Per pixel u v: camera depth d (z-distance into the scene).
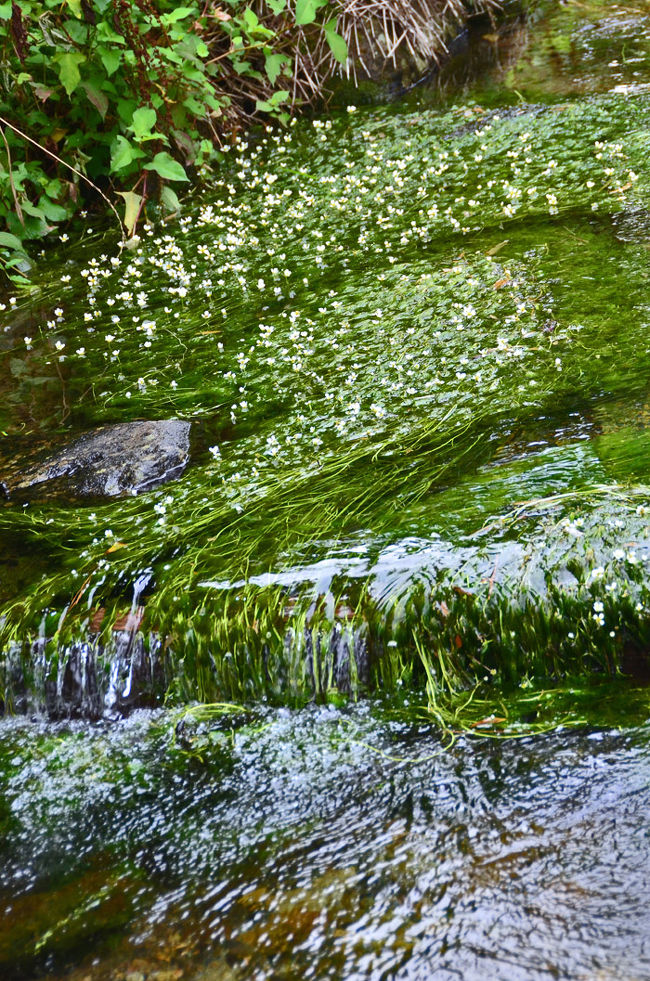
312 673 3.05
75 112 6.84
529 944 2.13
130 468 3.97
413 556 3.15
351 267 5.57
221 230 6.49
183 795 2.79
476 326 4.60
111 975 2.26
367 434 3.92
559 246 5.27
